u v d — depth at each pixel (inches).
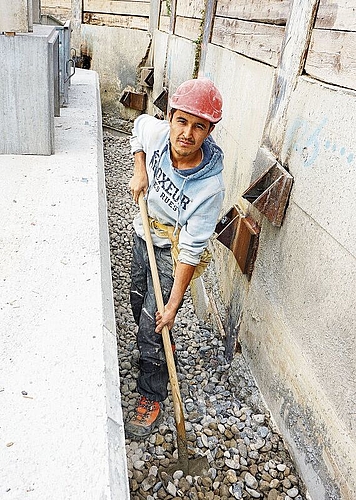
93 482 50.6
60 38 199.0
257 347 101.7
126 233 188.4
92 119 192.5
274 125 97.5
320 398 74.7
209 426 97.2
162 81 277.7
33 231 98.2
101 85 357.4
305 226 80.4
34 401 58.9
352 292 66.3
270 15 107.7
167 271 94.3
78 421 57.1
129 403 102.0
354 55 70.1
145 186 95.0
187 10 222.4
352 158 67.2
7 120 136.5
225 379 113.0
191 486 84.4
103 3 344.5
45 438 54.6
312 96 80.6
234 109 134.1
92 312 76.0
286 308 87.2
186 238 84.0
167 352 87.6
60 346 68.1
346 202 68.3
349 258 67.2
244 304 110.5
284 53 94.3
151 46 317.7
